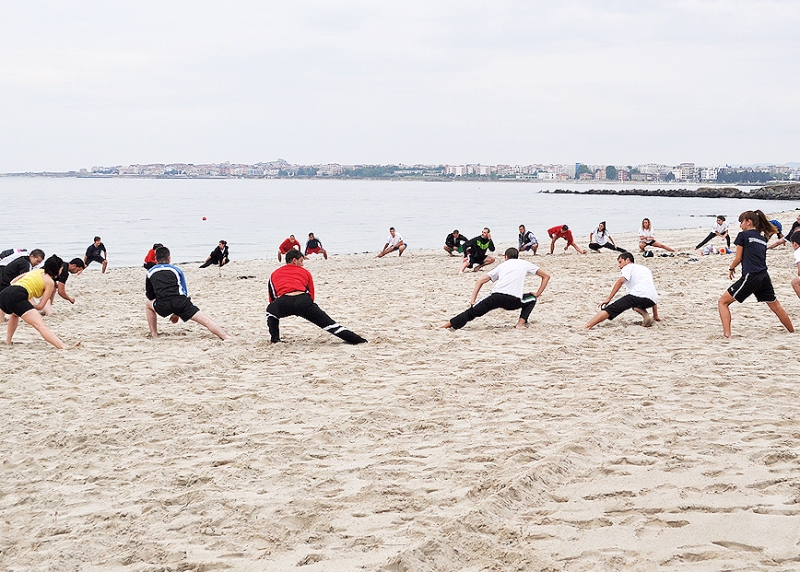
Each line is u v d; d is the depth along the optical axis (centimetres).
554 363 825
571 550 369
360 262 2584
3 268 1184
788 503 412
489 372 781
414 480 479
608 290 1487
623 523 398
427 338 996
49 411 659
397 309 1284
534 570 351
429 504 436
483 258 2055
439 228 4781
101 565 375
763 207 8669
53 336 960
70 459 537
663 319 1112
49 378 791
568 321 1120
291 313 964
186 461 527
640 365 801
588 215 6594
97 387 749
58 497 466
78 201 9200
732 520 392
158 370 821
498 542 382
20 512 445
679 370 771
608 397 667
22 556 387
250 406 673
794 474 456
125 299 1599
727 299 949
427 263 2455
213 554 383
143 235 4075
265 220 5538
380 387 734
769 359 810
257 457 528
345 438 576
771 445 515
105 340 1023
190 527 415
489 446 540
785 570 337
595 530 391
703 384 708
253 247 3512
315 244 2778
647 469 477
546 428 579
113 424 618
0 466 526
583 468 486
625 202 10469
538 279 1717
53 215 5897
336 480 482
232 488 473
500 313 1214
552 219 5894
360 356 883
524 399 673
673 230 4112
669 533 383
